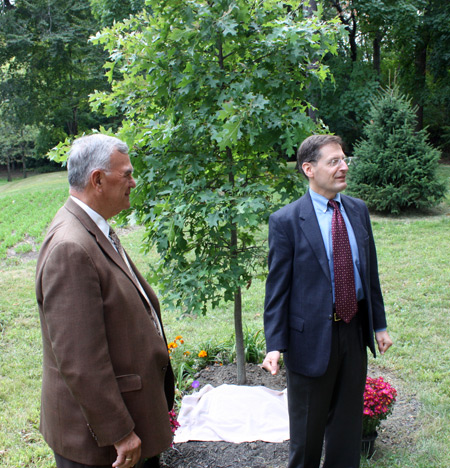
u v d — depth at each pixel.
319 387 2.37
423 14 20.44
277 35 2.90
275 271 2.39
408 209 10.94
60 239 1.71
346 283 2.32
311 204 2.41
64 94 30.02
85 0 27.02
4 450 3.15
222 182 3.49
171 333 5.14
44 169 41.75
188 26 2.93
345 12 19.30
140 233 10.76
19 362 4.59
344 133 23.08
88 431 1.73
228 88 3.08
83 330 1.63
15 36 25.42
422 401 3.54
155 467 2.57
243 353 3.75
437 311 5.36
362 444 2.92
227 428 3.17
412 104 22.55
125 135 3.13
